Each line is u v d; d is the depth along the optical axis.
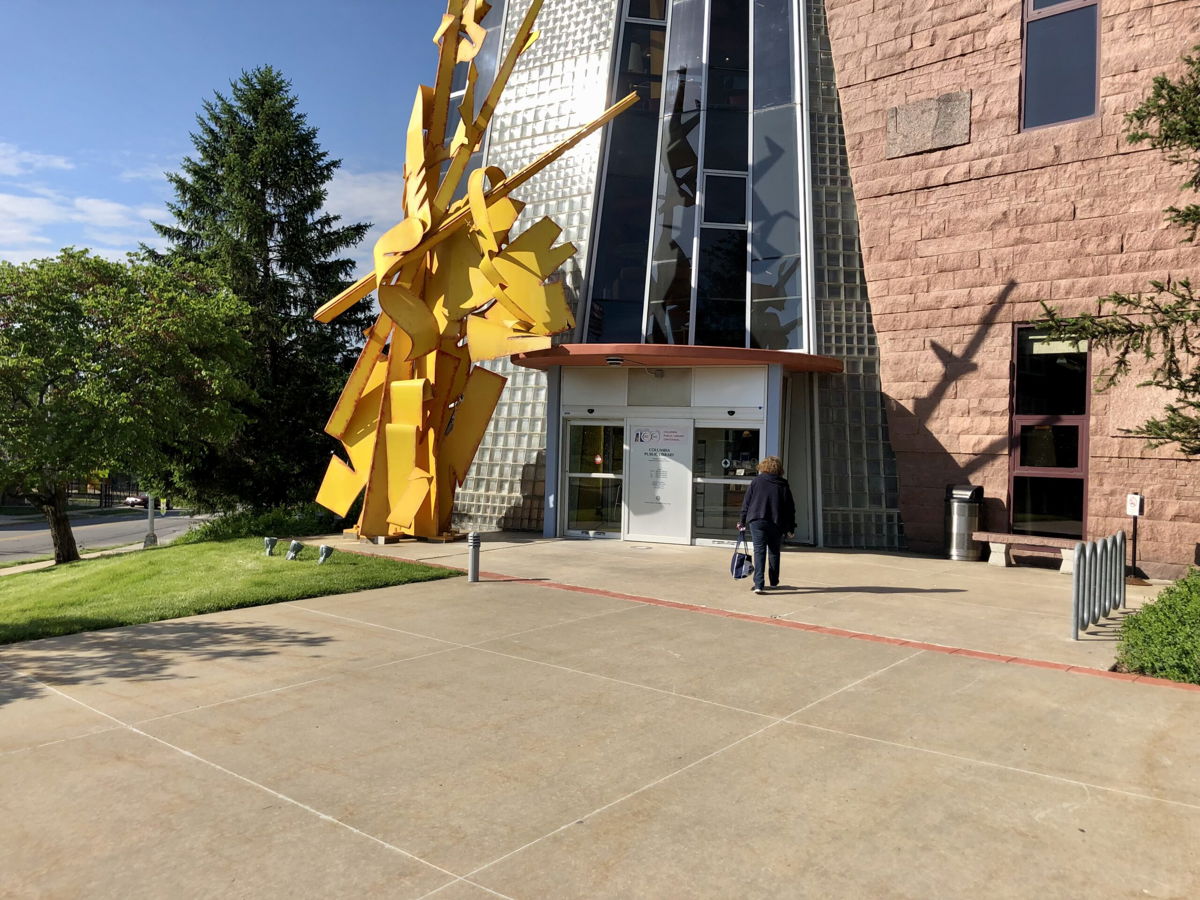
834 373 16.27
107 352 21.16
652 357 14.84
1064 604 10.26
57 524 23.31
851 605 10.09
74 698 6.32
